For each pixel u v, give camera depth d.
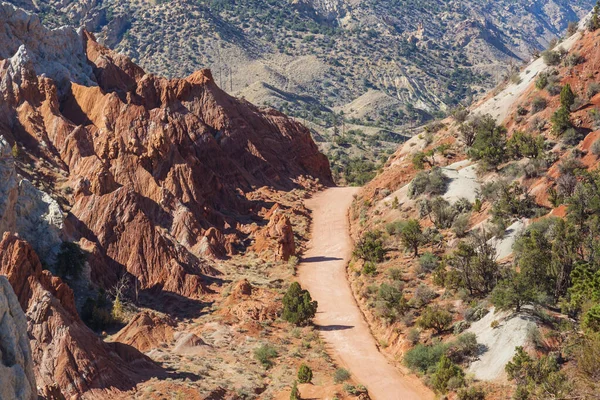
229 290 89.00
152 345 72.19
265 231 109.25
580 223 81.81
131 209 93.62
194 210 110.31
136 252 90.62
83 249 86.25
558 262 71.31
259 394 64.06
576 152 98.44
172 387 61.16
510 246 85.69
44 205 87.56
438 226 99.75
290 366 70.12
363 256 98.88
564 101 110.88
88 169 105.38
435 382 63.16
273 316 83.06
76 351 61.03
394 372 69.50
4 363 41.31
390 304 80.12
